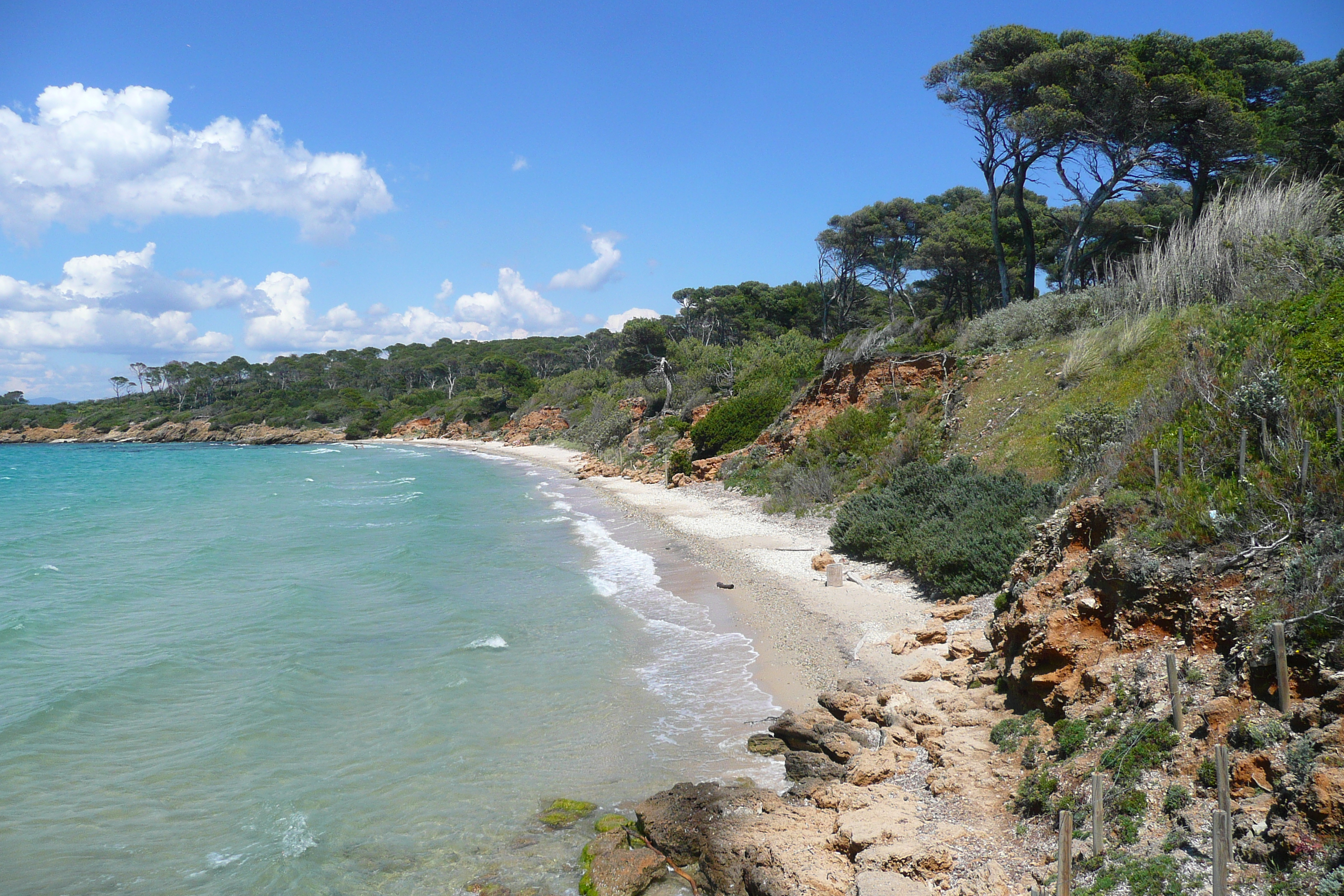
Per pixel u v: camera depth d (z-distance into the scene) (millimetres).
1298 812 6664
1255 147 32750
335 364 183250
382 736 13359
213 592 24000
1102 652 10164
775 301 85812
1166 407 14070
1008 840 8312
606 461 63906
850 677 14711
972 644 14062
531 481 57906
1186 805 7625
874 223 61875
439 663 16703
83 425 156500
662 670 16047
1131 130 34062
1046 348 28266
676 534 30875
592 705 14406
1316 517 9383
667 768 11984
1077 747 9109
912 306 64312
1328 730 7164
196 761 12555
